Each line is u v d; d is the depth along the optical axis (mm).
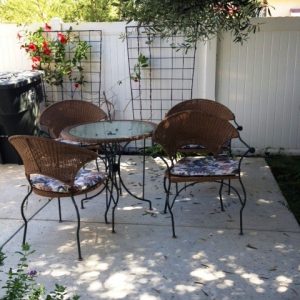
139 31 4953
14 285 1840
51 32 5191
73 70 5246
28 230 3299
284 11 7941
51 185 2928
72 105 4168
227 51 4906
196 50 4953
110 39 5098
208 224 3336
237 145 5199
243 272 2664
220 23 3781
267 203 3717
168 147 3326
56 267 2768
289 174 4449
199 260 2814
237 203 3725
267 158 5027
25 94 4707
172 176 3166
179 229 3260
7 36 5285
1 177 4543
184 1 3385
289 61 4844
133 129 3479
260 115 5070
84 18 6043
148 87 5180
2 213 3623
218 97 5078
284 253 2881
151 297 2439
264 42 4816
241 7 3643
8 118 4672
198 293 2465
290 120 5043
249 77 4961
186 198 3854
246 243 3027
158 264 2779
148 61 5070
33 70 5180
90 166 4746
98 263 2809
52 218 3508
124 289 2521
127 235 3186
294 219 3398
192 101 4090
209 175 3115
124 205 3719
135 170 4629
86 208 3680
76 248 3010
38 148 2754
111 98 5297
